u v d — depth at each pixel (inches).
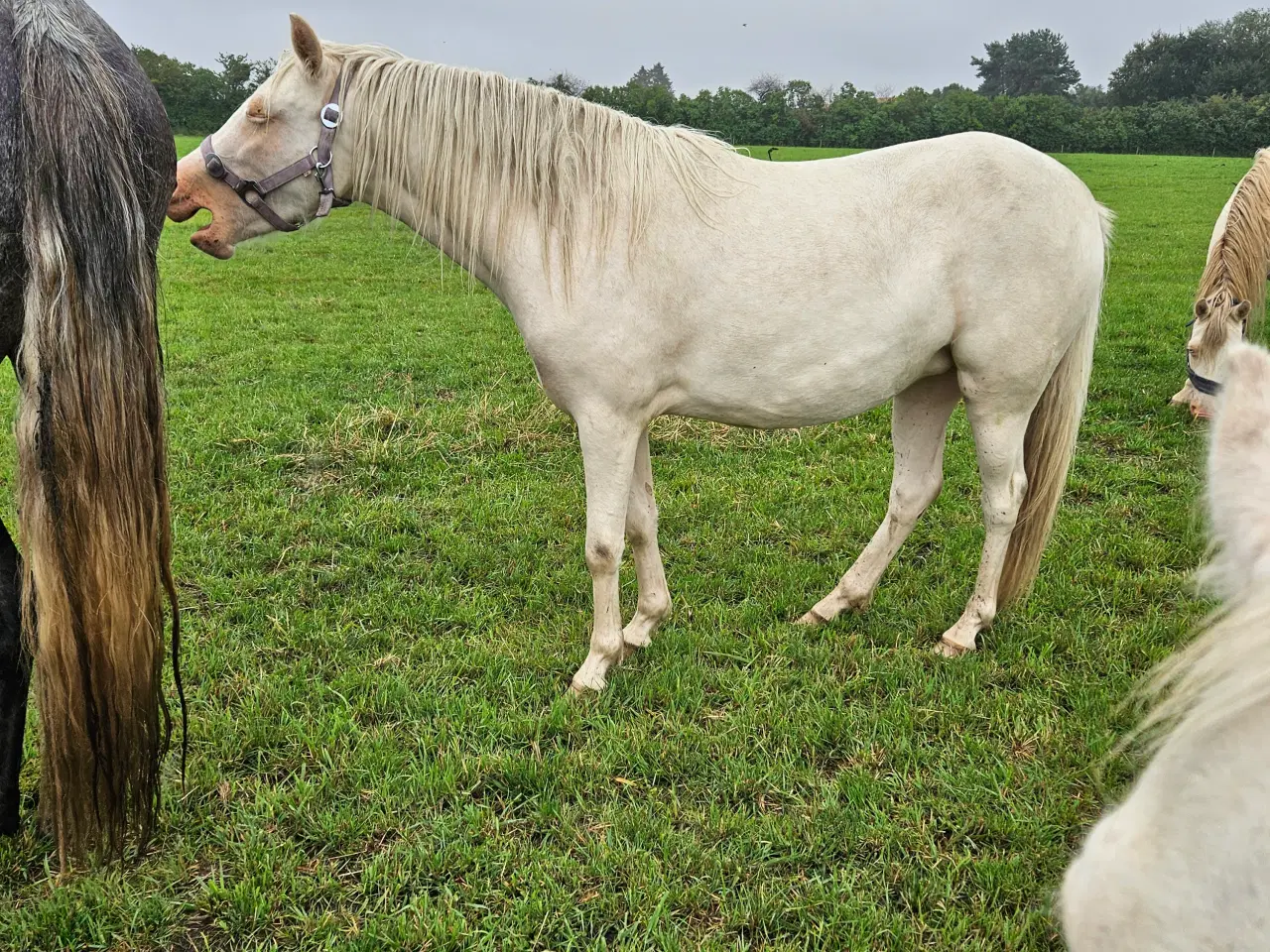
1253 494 29.2
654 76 2527.1
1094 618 133.2
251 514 168.7
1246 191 201.5
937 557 155.3
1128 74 2736.2
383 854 89.0
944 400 128.2
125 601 75.1
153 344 76.4
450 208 106.0
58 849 86.0
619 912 83.0
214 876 86.7
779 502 180.5
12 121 67.5
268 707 111.1
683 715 111.8
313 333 321.4
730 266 104.1
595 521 111.5
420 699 113.2
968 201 108.6
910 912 83.7
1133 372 265.0
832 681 117.9
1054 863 88.2
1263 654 24.5
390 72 104.5
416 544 161.5
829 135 1395.2
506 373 272.7
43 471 70.9
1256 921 25.9
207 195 107.2
